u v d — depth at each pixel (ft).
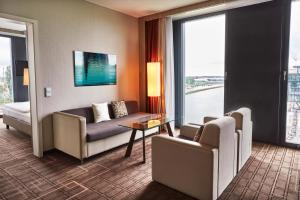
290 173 8.87
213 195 6.65
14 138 14.17
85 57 12.87
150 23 15.81
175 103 17.08
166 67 15.44
